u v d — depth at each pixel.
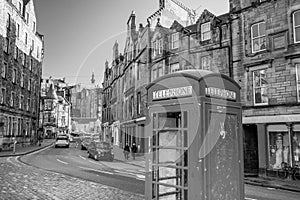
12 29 31.17
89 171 13.27
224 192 3.76
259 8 16.73
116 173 12.46
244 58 17.23
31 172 12.34
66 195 7.70
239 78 17.39
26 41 36.72
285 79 15.27
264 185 12.80
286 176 14.48
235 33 17.88
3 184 9.03
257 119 15.95
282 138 15.14
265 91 16.20
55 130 55.75
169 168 4.20
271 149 15.54
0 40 27.94
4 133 29.36
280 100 15.39
